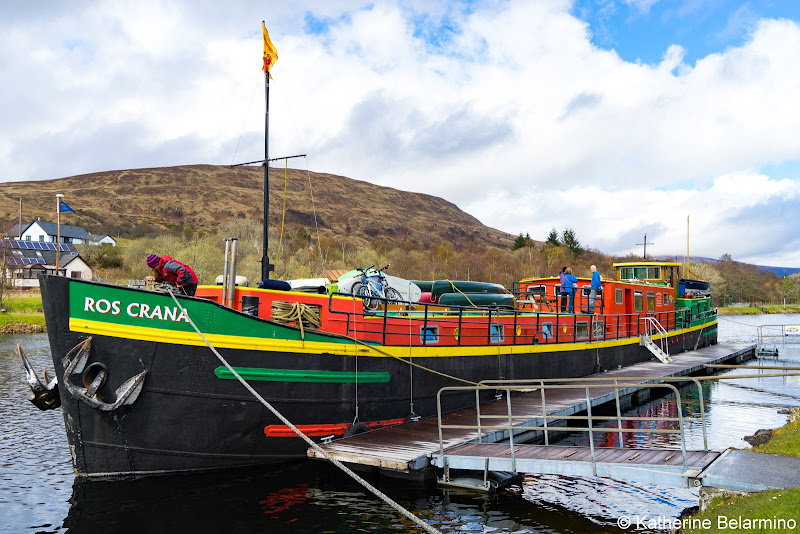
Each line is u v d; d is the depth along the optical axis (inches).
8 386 1018.1
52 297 421.7
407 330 622.8
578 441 647.1
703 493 351.9
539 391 781.3
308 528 387.9
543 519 406.3
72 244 4734.3
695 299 1453.0
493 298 749.3
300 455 513.3
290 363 497.4
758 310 4889.3
